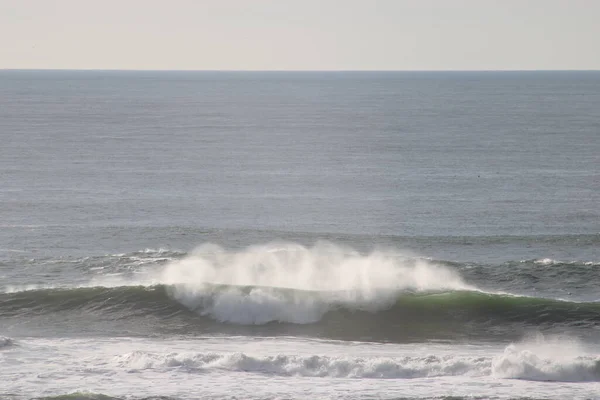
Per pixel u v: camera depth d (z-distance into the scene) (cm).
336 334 9731
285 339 9450
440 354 8788
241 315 10219
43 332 9625
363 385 7475
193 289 10581
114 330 9762
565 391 7275
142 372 7762
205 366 7962
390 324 10044
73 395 6988
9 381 7431
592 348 9075
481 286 11844
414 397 7081
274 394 7169
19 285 11638
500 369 7838
